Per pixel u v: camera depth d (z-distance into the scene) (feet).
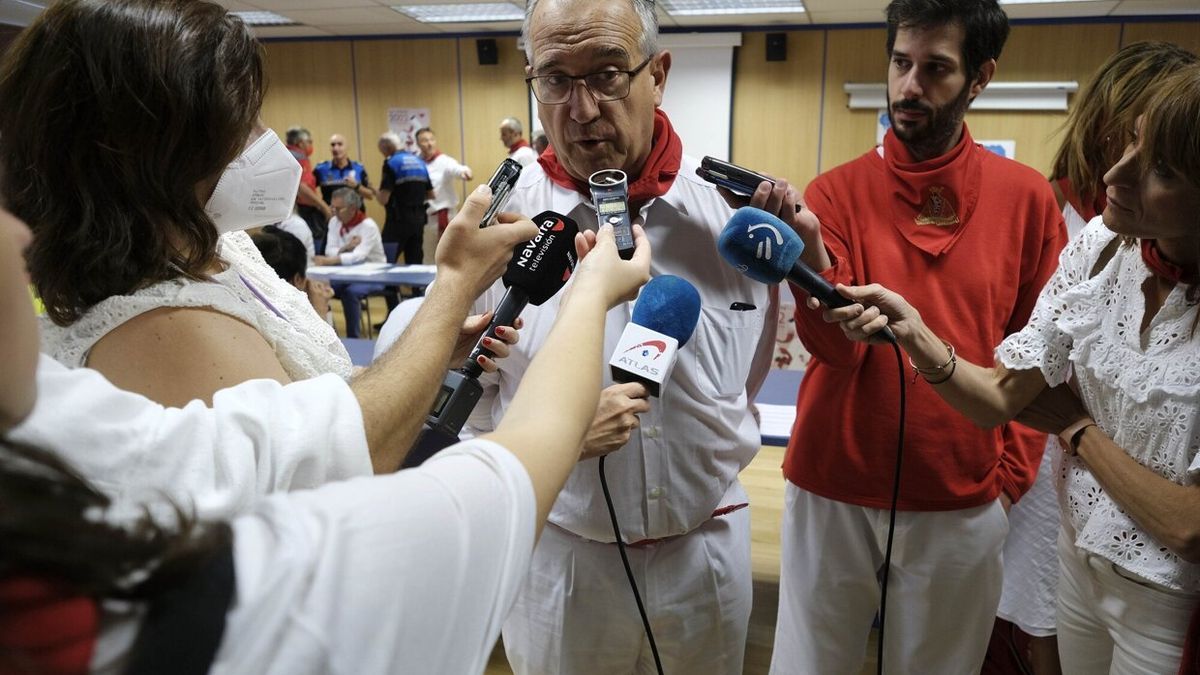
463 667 1.41
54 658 0.93
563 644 4.01
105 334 1.96
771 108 24.56
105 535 0.99
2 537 0.89
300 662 1.13
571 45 3.26
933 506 4.34
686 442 3.78
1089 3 19.84
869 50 23.44
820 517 4.68
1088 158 4.96
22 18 13.53
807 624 4.86
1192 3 19.65
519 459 1.62
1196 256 2.95
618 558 3.91
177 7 2.07
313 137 28.55
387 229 23.90
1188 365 2.99
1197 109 2.64
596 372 1.98
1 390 1.24
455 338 2.47
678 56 24.54
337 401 2.00
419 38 26.84
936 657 4.65
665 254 3.76
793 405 7.84
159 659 1.01
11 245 1.24
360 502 1.32
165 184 2.07
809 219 3.49
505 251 2.65
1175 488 3.05
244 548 1.18
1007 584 5.80
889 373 4.33
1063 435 3.57
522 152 21.89
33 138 1.96
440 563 1.34
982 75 4.29
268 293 2.94
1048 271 4.39
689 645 4.07
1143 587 3.33
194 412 1.80
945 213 4.27
